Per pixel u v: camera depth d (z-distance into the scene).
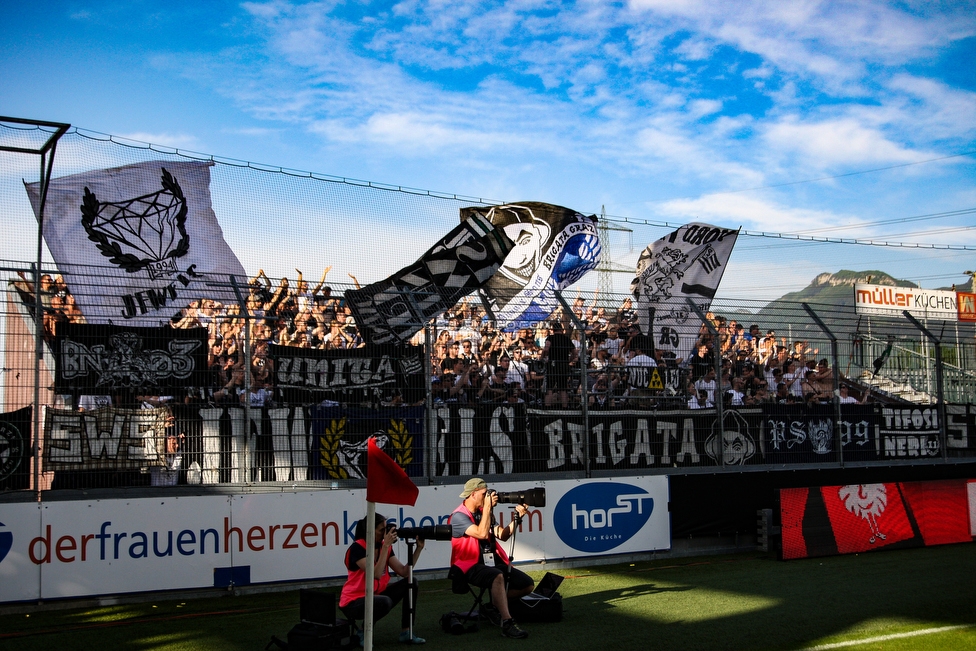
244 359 9.06
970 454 13.69
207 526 8.59
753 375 12.12
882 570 10.03
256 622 7.46
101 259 10.37
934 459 13.23
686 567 10.37
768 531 11.66
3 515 7.80
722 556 11.31
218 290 9.54
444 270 11.38
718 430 11.61
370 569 5.09
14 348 8.14
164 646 6.59
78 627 7.27
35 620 7.53
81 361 8.34
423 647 6.57
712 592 8.68
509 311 11.52
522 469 10.34
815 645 6.48
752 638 6.73
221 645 6.61
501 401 10.32
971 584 9.09
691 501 11.30
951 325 14.76
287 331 9.44
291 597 8.56
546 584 7.54
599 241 13.88
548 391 10.65
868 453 12.70
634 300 11.56
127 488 8.39
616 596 8.52
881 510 11.73
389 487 5.14
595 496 10.61
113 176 10.59
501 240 11.72
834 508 11.32
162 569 8.37
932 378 13.62
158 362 8.70
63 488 8.18
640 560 10.91
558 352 10.77
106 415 8.40
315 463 9.30
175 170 10.95
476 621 7.12
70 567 8.02
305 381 9.34
